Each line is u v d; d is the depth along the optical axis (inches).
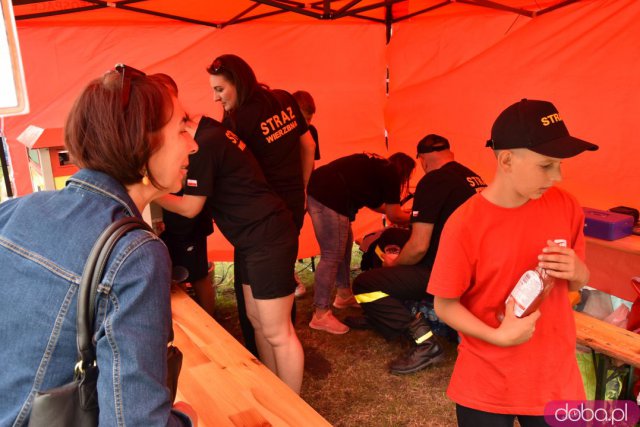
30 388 34.0
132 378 31.8
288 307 105.2
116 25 179.3
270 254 100.3
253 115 111.3
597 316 129.1
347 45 210.7
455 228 64.4
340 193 153.6
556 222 64.3
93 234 34.3
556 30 162.6
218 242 209.3
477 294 67.7
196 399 72.8
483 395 66.5
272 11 179.5
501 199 63.2
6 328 34.2
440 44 197.8
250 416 68.7
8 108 43.5
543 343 65.0
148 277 33.4
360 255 232.7
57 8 152.6
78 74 179.5
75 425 33.8
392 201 161.6
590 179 162.2
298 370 106.8
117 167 36.2
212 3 162.4
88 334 33.3
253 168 100.6
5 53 42.8
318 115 214.8
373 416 118.0
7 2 42.3
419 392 127.0
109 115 35.1
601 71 153.9
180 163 39.6
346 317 166.6
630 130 150.2
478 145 195.3
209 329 94.2
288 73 205.8
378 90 220.5
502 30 177.8
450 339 150.2
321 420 68.0
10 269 34.5
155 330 33.4
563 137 57.6
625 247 127.0
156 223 126.7
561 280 65.4
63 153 126.3
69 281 33.3
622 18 146.3
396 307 137.3
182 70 191.9
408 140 219.6
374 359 143.6
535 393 65.2
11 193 185.2
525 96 175.5
